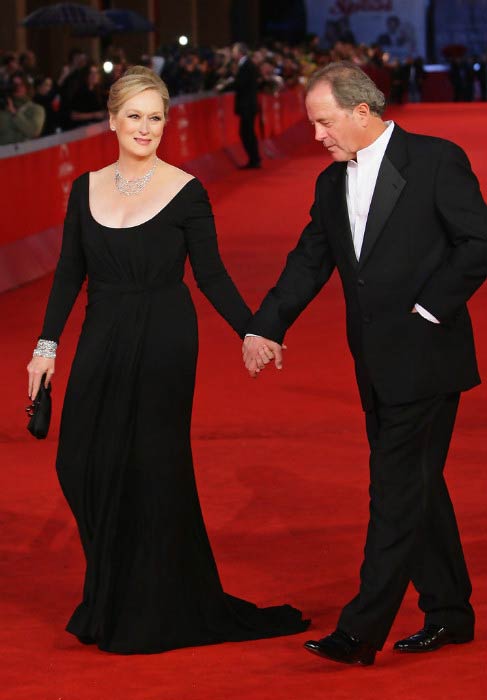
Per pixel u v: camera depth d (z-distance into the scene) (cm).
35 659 991
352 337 970
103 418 1020
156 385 1016
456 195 931
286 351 2094
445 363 947
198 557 1030
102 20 5131
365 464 1509
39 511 1368
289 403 1786
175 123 4481
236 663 977
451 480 1436
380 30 10750
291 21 10994
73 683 941
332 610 1084
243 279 2817
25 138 3369
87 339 1027
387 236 942
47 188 2980
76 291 1054
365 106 931
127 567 1015
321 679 939
